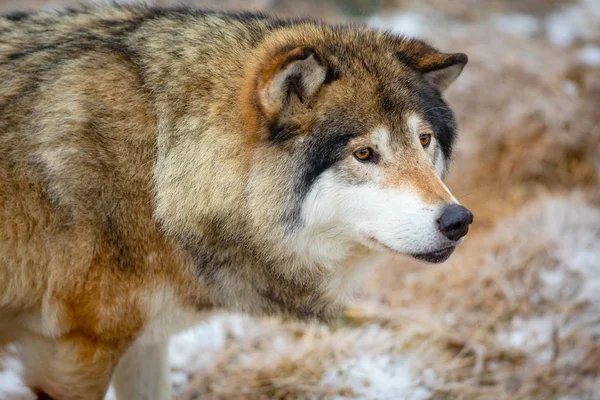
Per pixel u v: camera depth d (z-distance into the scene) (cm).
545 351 1148
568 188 1586
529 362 1127
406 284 1315
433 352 1138
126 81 752
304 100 735
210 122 746
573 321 1205
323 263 792
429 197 728
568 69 1873
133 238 745
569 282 1287
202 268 770
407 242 730
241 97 741
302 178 742
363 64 766
